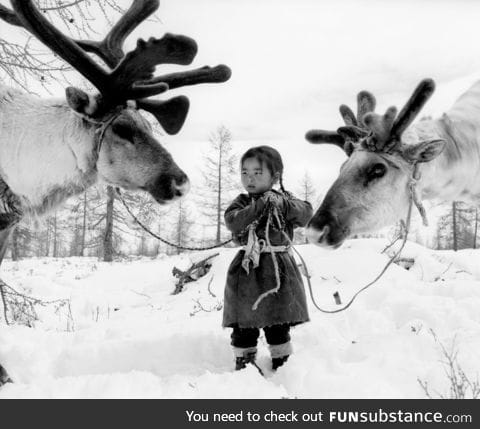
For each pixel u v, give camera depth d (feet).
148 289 26.81
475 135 12.66
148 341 12.18
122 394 8.65
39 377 10.56
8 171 10.53
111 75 10.18
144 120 10.90
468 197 13.15
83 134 10.60
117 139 10.48
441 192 12.25
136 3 11.55
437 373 8.59
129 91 10.31
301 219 10.64
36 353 11.94
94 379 9.27
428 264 23.26
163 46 10.05
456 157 12.05
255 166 10.53
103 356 11.73
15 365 11.43
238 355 10.44
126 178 10.62
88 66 10.11
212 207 90.12
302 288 10.45
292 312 10.02
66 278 33.47
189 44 10.11
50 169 10.65
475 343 10.07
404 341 10.41
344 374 8.82
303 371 9.14
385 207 10.53
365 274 21.34
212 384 8.74
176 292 24.95
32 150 10.56
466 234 113.19
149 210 25.80
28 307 19.93
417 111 10.15
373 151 10.56
